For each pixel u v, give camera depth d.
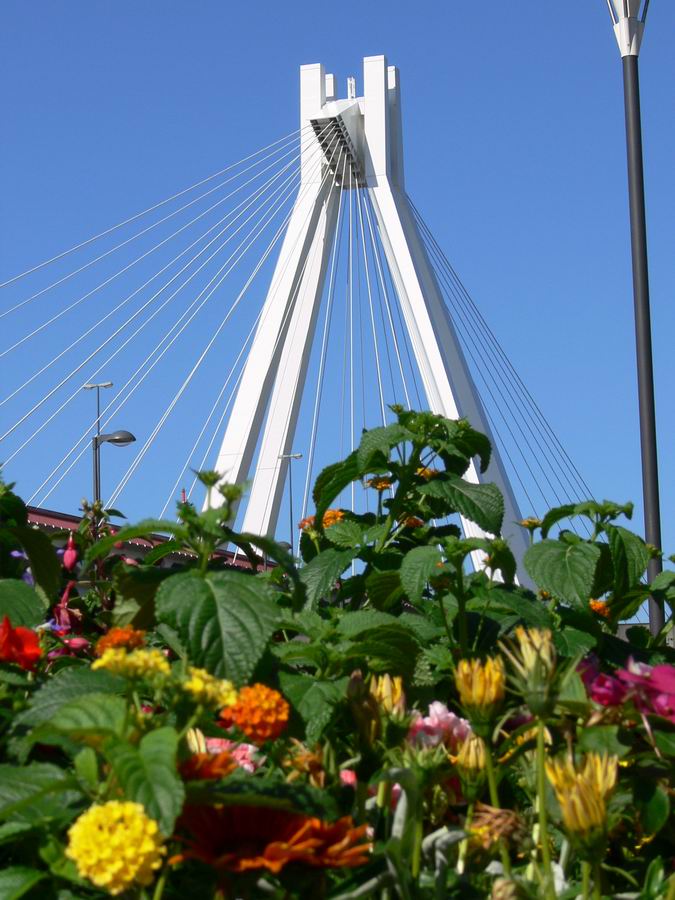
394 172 28.84
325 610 2.93
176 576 1.83
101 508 3.73
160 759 1.28
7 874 1.39
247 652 1.74
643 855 1.95
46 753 1.86
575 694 1.88
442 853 1.57
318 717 1.89
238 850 1.38
